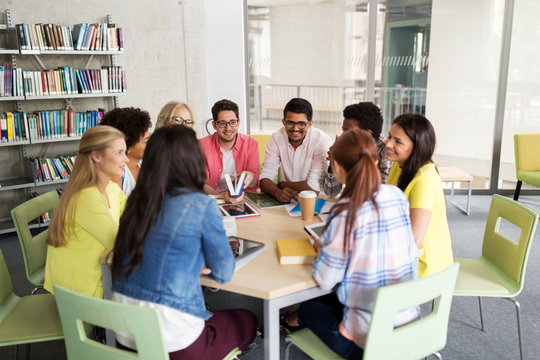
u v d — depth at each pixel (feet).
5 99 11.82
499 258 6.88
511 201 6.68
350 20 16.02
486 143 16.28
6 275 6.00
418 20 15.65
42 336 5.38
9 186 12.29
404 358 4.63
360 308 4.68
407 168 5.90
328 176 7.58
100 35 13.07
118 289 4.43
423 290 4.38
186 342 4.50
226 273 4.54
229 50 15.94
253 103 16.85
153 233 4.16
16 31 11.75
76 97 13.74
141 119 7.24
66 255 5.55
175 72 15.57
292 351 7.23
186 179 4.25
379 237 4.52
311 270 5.05
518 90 15.65
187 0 15.21
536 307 8.74
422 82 16.16
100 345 4.31
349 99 16.81
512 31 15.21
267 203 7.48
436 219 5.96
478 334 7.82
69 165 13.10
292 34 16.26
